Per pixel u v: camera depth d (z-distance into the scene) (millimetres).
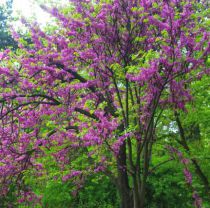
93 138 7199
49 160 10250
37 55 8203
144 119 7875
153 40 7586
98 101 8422
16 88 8305
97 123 7211
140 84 7398
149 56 7012
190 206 13039
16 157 8984
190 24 7887
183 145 10977
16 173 9117
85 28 7781
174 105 7703
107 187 15531
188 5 7621
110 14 7703
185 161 9320
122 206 8539
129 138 8000
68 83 8461
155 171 12914
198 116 10227
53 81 8383
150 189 14969
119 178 8594
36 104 8992
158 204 14719
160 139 10555
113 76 7848
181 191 13859
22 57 8312
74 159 10258
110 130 7238
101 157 8398
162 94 7738
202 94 10305
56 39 8453
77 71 8781
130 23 7801
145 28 7902
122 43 7918
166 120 10352
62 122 9203
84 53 7707
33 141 9203
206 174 11555
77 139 8703
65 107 8555
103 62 7746
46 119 9148
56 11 7844
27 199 10070
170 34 7109
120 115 7922
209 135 11359
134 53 7922
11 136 8883
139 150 7992
